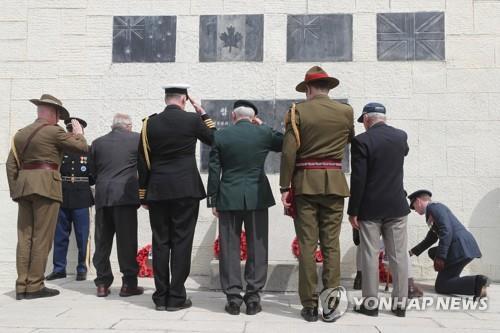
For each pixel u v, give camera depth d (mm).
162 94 6363
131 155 4848
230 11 6375
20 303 4355
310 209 3930
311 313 3760
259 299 4062
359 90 6180
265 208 4105
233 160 4105
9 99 6438
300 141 3951
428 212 5043
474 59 6113
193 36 6387
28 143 4590
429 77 6129
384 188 4012
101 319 3723
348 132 4047
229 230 4113
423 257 5914
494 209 5930
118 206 4703
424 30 6191
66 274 6090
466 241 4883
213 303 4422
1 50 6500
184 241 4109
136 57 6422
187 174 4121
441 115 6082
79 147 4715
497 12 6137
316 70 4145
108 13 6480
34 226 4645
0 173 6348
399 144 4102
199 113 4414
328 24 6281
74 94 6418
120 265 4727
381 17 6246
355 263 5941
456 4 6184
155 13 6445
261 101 6258
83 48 6465
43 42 6488
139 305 4270
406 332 3422
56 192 4676
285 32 6309
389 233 4062
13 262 6199
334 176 3922
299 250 3922
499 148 5992
